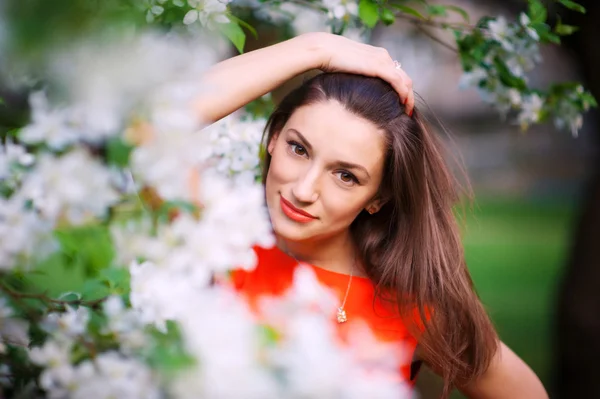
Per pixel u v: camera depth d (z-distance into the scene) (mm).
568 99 2201
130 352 905
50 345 945
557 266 8180
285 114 1667
